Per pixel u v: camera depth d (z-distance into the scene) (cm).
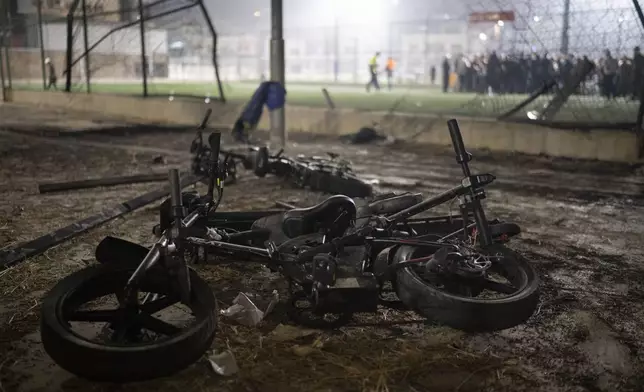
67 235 634
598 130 1335
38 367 373
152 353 332
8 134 1597
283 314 455
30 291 496
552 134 1352
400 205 570
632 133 1277
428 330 431
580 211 829
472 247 459
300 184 888
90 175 1041
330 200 504
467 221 492
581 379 374
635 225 757
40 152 1291
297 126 1780
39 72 3622
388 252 477
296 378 366
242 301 454
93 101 2262
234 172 956
